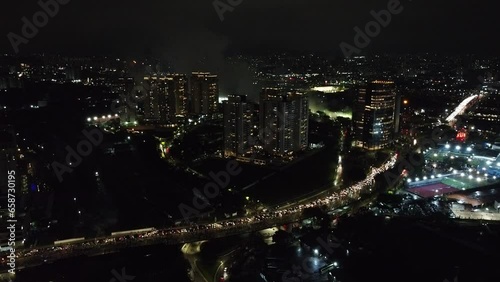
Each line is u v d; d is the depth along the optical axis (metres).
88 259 119.19
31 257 122.12
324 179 199.75
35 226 143.00
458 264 103.19
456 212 145.38
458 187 173.38
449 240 116.56
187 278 113.56
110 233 140.62
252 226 146.12
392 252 111.56
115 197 173.88
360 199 170.50
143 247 127.62
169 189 184.75
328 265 111.94
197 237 138.38
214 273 120.31
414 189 172.88
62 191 176.12
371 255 111.69
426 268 102.44
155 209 162.12
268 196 179.00
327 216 145.88
